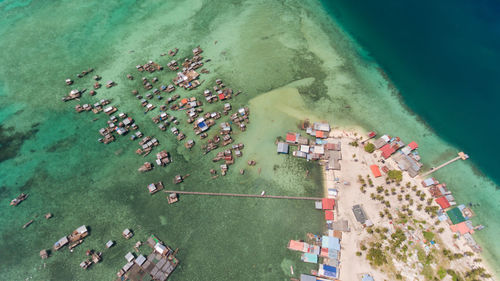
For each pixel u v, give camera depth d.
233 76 92.00
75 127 80.62
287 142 77.81
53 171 73.06
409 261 61.44
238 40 102.00
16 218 66.38
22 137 78.75
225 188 70.88
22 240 63.75
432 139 80.56
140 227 65.69
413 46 101.38
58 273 60.38
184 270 61.03
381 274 60.28
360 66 96.25
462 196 71.12
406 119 84.25
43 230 65.00
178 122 81.38
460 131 82.25
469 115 85.25
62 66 93.75
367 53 99.94
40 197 69.25
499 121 84.25
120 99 86.12
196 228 65.88
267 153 76.25
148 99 85.88
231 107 84.69
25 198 68.94
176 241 64.19
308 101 86.75
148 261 61.12
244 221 66.88
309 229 66.00
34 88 88.31
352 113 84.69
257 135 79.38
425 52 99.81
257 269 61.38
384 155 75.31
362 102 87.25
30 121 81.69
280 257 62.62
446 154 77.81
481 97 88.88
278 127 81.06
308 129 79.69
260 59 96.62
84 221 66.25
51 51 97.50
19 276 60.03
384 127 82.31
